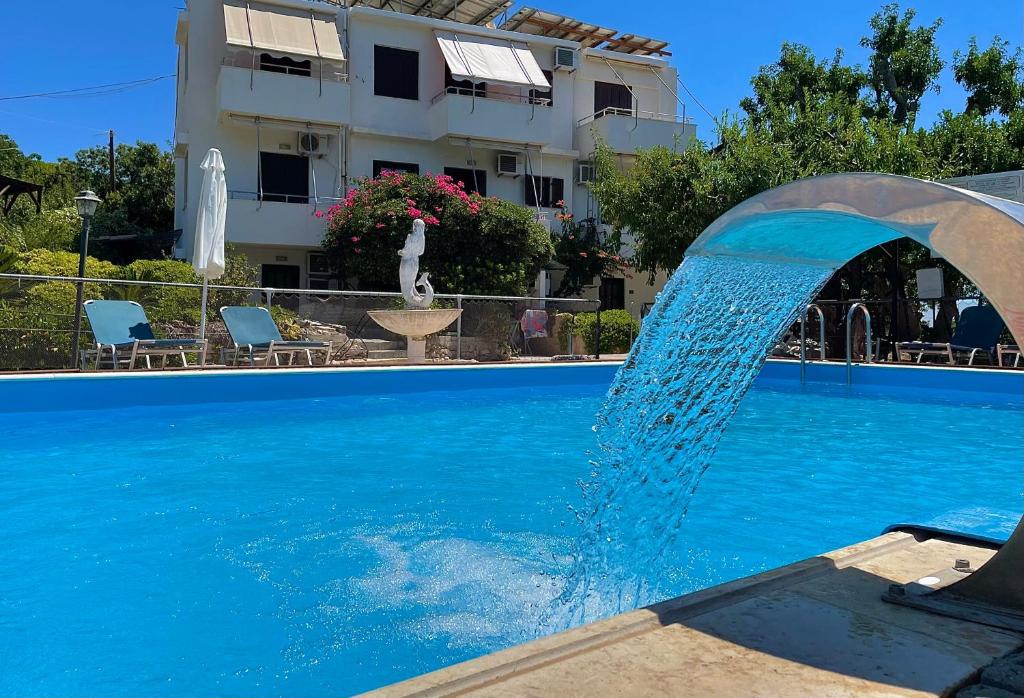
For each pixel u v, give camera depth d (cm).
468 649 237
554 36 2419
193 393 824
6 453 571
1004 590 188
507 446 621
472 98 2022
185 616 263
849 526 385
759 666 154
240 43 1766
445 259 1795
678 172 1641
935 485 483
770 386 1090
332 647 238
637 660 157
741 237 254
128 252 2217
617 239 1989
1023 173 1021
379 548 343
